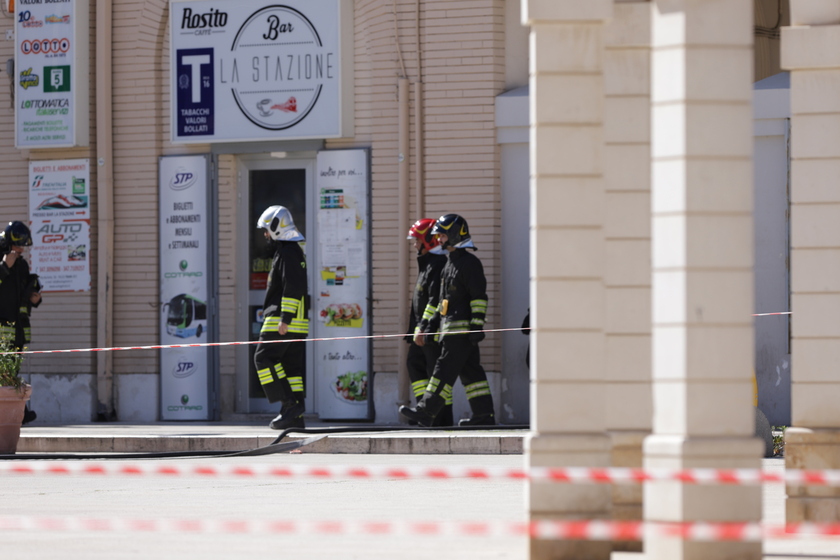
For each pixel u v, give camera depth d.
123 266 59.25
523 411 54.69
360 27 56.75
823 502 23.44
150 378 58.69
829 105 24.08
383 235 56.12
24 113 59.41
